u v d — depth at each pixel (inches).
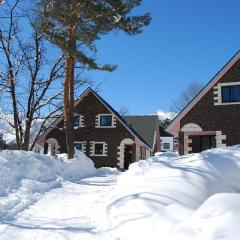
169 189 339.6
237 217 224.1
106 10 793.6
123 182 431.2
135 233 275.3
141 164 457.4
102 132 1521.9
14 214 399.5
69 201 471.8
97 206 411.2
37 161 676.1
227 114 924.0
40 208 431.2
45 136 1553.9
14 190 511.8
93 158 1512.1
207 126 937.5
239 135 906.1
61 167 759.7
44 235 317.4
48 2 815.7
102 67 839.1
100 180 703.7
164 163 440.5
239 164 386.6
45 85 1055.0
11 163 610.9
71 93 898.1
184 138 962.7
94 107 1546.5
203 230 224.8
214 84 947.3
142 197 334.3
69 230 330.3
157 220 277.3
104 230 312.7
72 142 885.8
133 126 1808.6
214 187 351.3
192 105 957.2
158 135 1877.5
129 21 836.0
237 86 925.2
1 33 1029.8
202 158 413.4
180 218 267.7
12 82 1035.3
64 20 810.2
